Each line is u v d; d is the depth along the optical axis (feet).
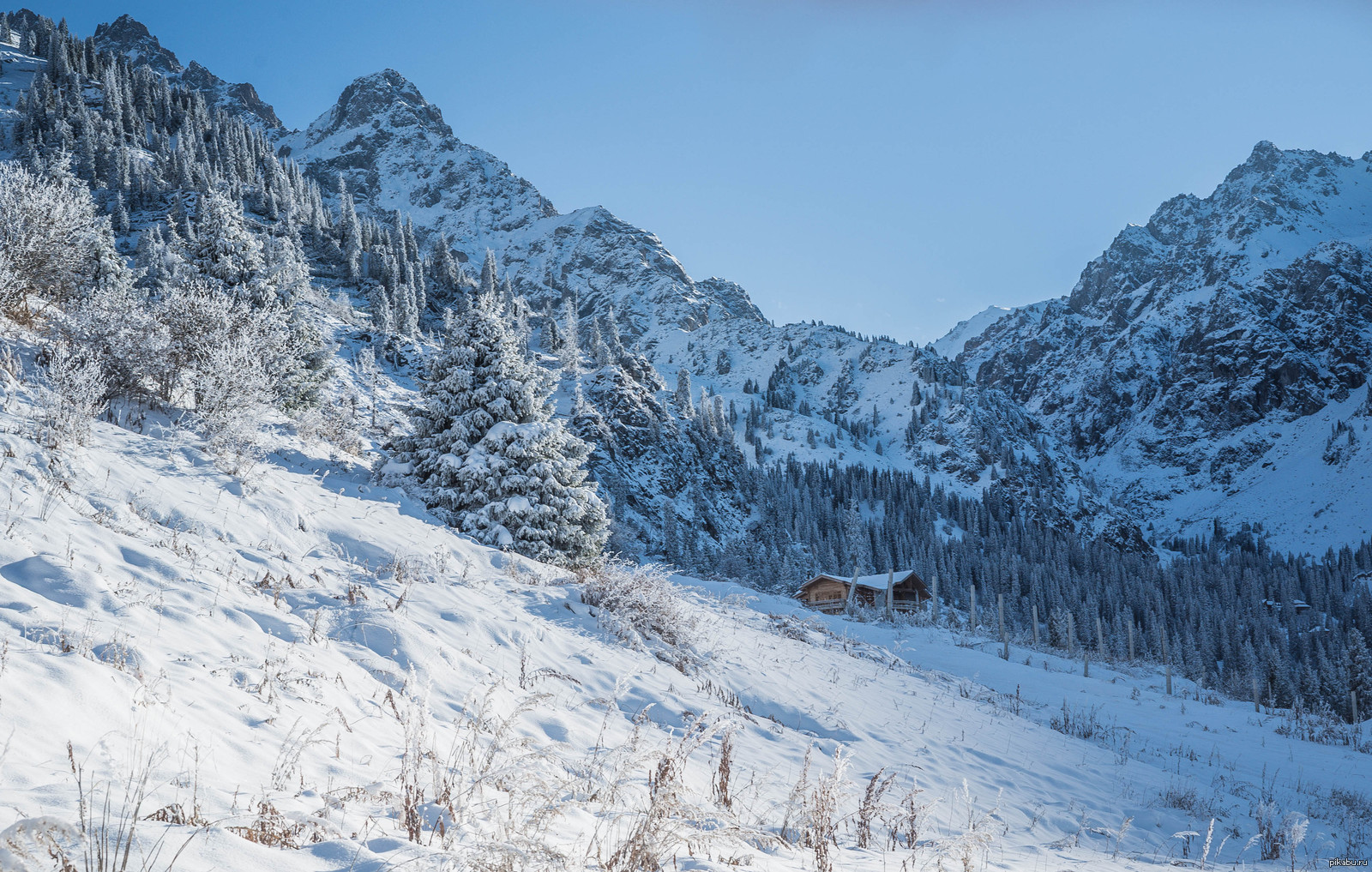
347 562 36.70
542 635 35.24
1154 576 513.04
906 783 30.83
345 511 45.03
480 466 61.98
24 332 46.37
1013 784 35.81
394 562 38.86
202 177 403.34
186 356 51.60
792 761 29.96
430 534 48.03
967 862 16.84
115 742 11.98
